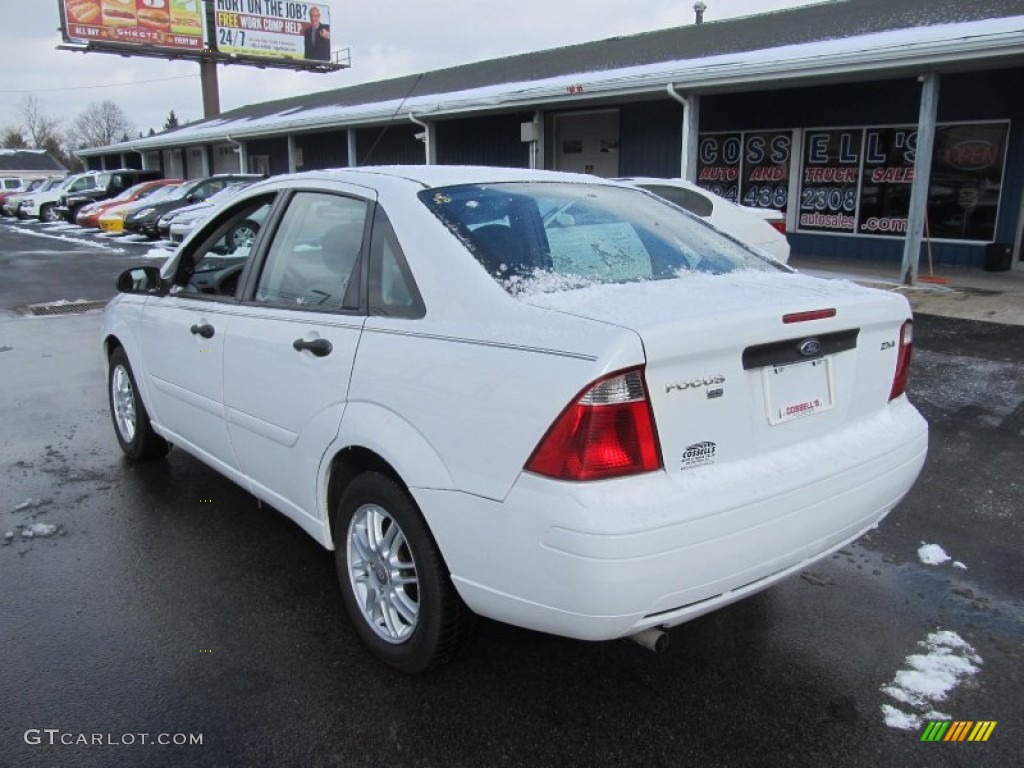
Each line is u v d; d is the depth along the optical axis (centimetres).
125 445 488
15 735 247
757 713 261
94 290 1241
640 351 210
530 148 1722
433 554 257
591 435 210
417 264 266
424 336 254
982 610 322
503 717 258
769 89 1378
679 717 259
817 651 295
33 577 345
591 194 332
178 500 428
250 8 4212
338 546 300
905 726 254
